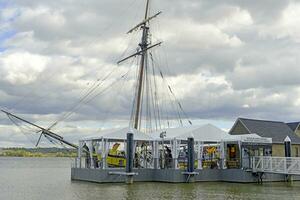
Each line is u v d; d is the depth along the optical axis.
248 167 42.06
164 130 48.16
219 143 46.28
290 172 38.81
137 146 47.16
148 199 27.98
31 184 42.62
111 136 41.69
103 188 35.25
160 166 43.59
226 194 30.92
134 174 40.19
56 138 50.88
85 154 45.62
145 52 60.88
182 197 29.05
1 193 32.94
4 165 138.00
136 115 59.59
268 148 44.97
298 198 28.70
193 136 41.53
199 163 43.41
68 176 61.44
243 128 62.69
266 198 28.62
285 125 67.25
